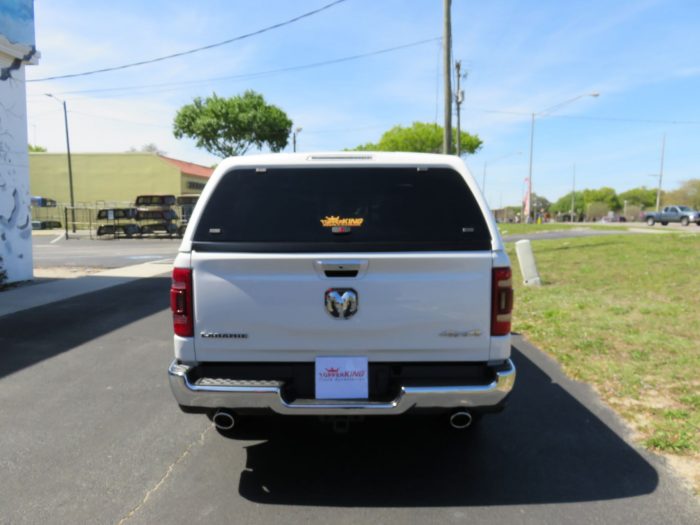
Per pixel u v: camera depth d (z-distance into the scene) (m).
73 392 4.98
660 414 4.31
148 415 4.45
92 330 7.38
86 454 3.76
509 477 3.43
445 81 16.48
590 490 3.26
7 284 11.41
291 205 3.20
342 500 3.17
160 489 3.30
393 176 3.26
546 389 4.96
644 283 10.23
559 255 15.71
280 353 3.13
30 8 11.45
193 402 3.08
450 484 3.35
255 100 45.31
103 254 20.16
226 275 3.08
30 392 4.98
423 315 3.08
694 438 3.87
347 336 3.10
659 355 5.77
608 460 3.63
